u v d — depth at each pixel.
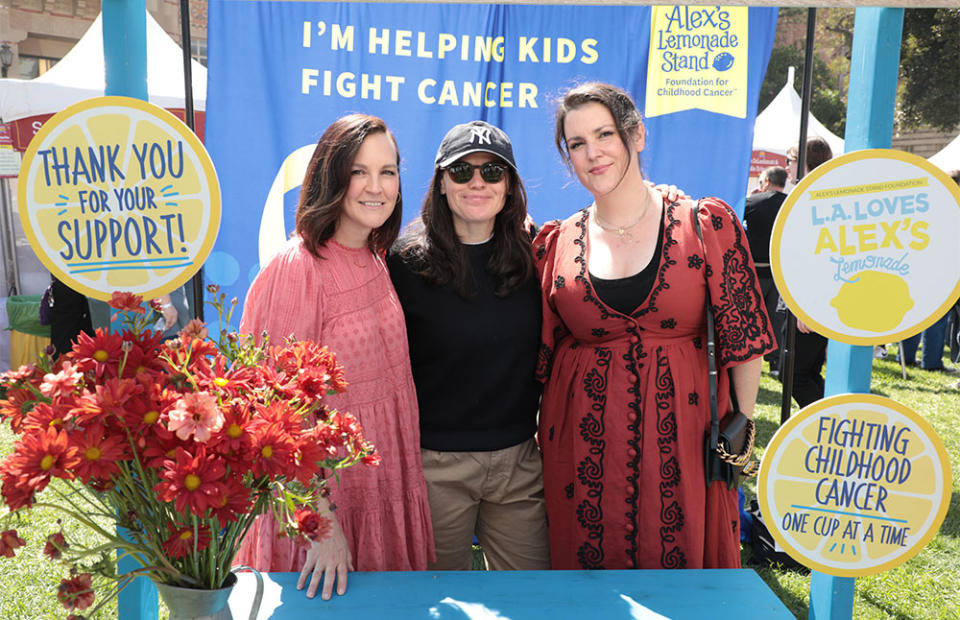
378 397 1.70
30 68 14.72
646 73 3.23
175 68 5.29
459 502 1.90
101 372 1.07
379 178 1.64
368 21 3.14
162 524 1.08
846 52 26.08
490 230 1.88
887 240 1.46
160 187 1.42
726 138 3.26
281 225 3.21
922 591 3.10
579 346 1.86
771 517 1.54
